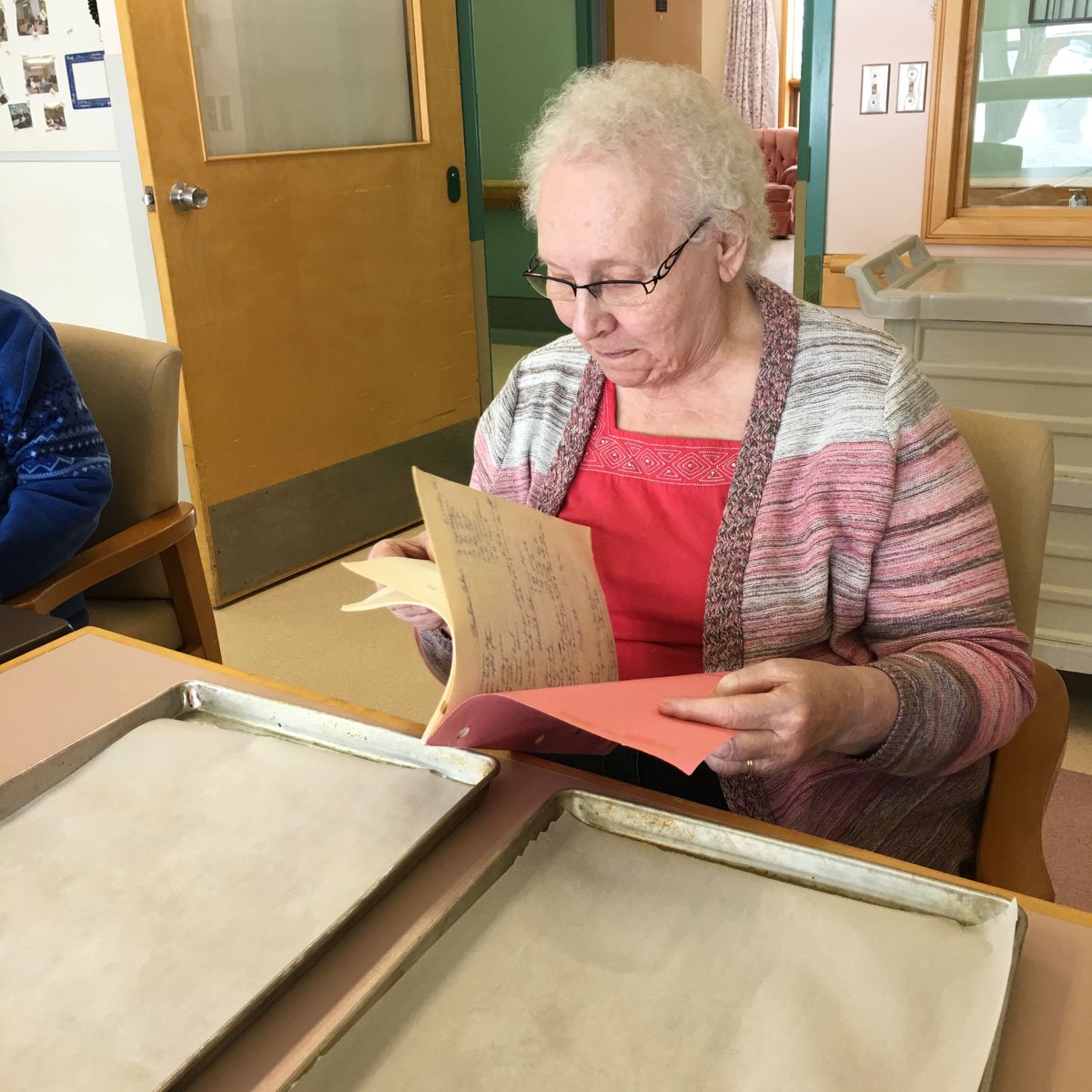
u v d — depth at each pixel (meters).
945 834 1.10
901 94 2.59
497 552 0.89
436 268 3.41
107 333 1.91
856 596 1.08
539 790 0.82
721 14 10.00
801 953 0.64
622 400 1.19
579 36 6.01
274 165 2.84
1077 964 0.64
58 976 0.64
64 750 0.85
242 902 0.70
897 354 1.09
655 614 1.16
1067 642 2.12
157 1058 0.58
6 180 3.06
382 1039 0.59
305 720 0.90
